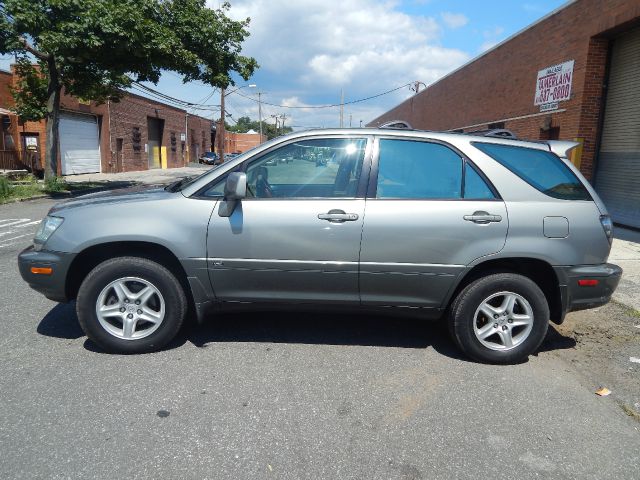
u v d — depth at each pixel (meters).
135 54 16.59
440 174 4.11
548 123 12.96
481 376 3.93
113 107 33.00
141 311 4.10
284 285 4.08
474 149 4.13
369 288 4.07
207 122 64.81
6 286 6.06
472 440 3.05
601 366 4.19
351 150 4.16
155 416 3.20
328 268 4.00
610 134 11.33
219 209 4.00
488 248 3.97
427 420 3.26
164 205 4.04
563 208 4.05
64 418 3.15
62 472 2.64
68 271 4.05
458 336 4.12
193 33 18.81
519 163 4.16
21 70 19.12
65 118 27.72
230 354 4.19
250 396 3.49
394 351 4.36
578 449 3.00
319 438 3.02
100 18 15.25
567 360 4.30
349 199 4.03
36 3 15.11
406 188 4.08
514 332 4.20
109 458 2.77
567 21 12.12
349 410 3.35
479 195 4.06
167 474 2.65
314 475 2.68
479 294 4.04
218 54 19.86
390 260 3.99
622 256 8.03
